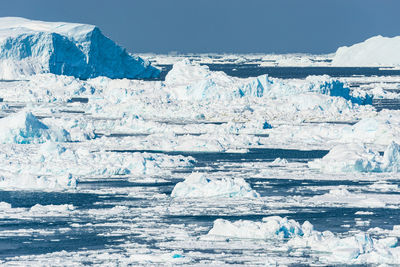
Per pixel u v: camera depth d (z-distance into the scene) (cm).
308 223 16000
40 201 18962
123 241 15288
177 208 18100
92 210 17938
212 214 17562
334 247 14562
